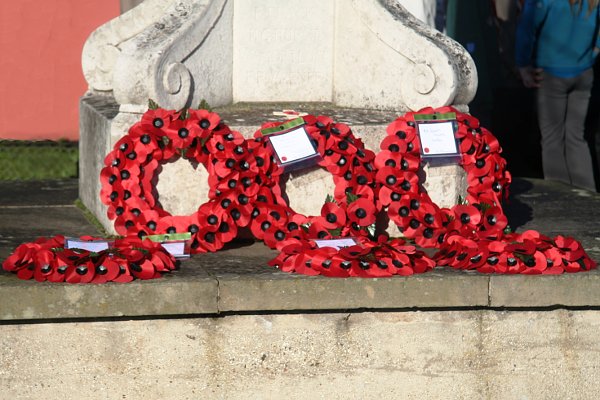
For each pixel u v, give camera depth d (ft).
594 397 30.01
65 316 27.32
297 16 36.06
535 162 56.75
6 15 54.29
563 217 37.04
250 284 27.91
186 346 28.25
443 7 48.03
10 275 28.19
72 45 54.95
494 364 29.45
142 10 39.93
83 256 27.78
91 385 28.04
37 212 36.58
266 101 36.32
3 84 54.70
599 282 29.12
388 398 29.19
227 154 31.32
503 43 53.52
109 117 33.45
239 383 28.58
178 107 33.04
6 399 27.81
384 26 34.68
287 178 32.53
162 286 27.58
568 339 29.63
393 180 32.09
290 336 28.55
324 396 28.94
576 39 48.75
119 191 31.35
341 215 31.55
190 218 31.42
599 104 54.49
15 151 52.85
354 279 28.27
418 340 29.04
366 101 35.60
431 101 33.81
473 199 33.12
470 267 29.43
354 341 28.81
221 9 34.78
